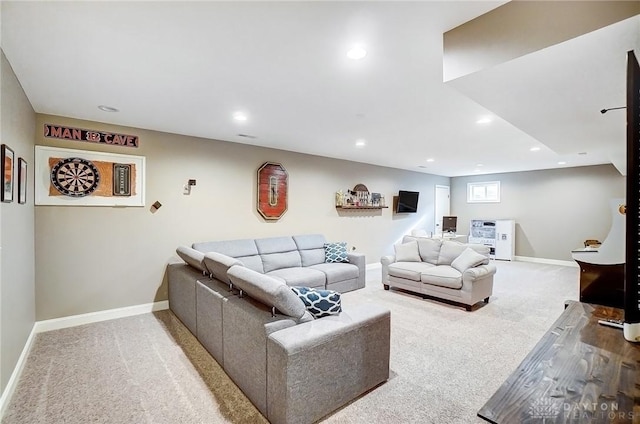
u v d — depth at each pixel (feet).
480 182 28.04
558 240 23.72
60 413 6.22
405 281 14.88
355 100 9.25
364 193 21.22
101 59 6.72
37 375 7.57
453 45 5.57
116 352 8.80
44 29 5.54
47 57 6.59
